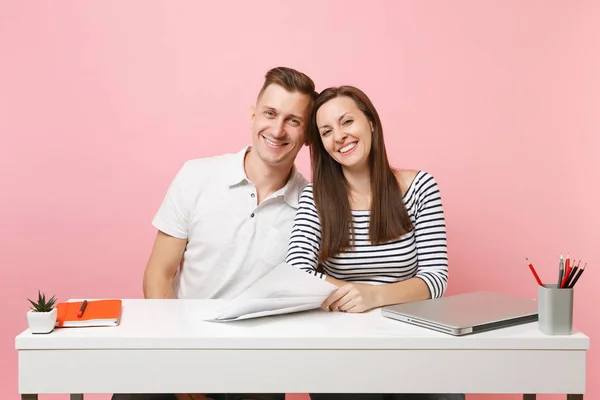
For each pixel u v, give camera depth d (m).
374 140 1.97
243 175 2.19
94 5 2.96
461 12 3.01
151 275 2.23
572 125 3.02
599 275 3.01
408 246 2.00
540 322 1.51
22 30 2.95
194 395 1.85
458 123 3.01
